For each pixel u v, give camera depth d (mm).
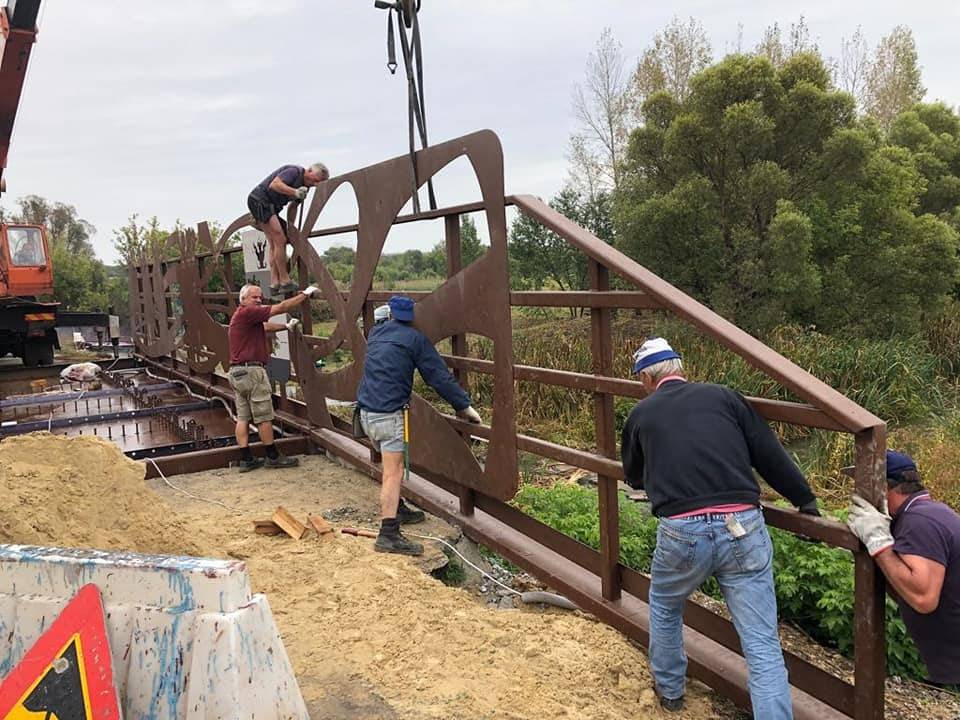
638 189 15203
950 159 20391
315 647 3467
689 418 3020
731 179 13844
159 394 11141
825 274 13453
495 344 4523
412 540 5039
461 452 5047
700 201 13586
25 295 15164
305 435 7598
